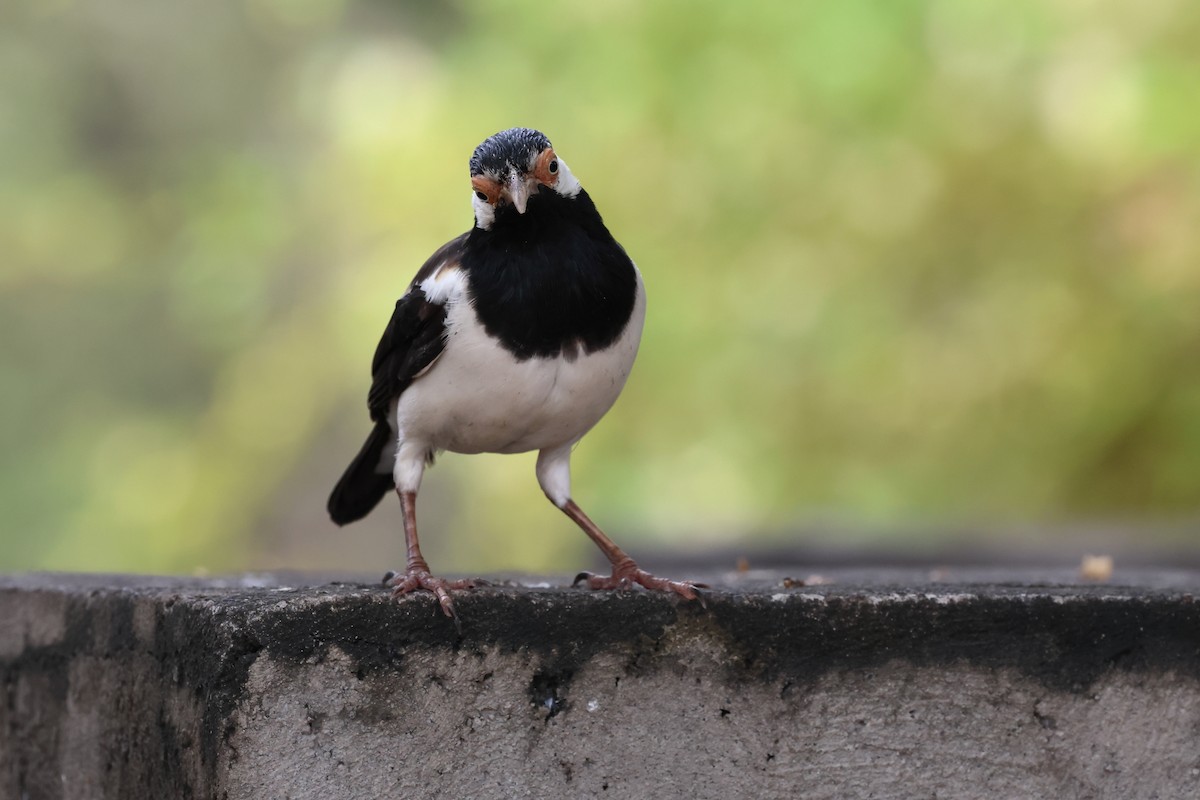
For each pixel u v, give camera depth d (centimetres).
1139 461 1548
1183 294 1503
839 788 493
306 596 471
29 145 2702
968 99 1526
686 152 1572
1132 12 1495
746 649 491
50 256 2598
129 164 2734
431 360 546
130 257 2655
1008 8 1498
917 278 1572
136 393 2625
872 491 1565
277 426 2161
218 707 455
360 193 1783
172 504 2261
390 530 2255
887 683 495
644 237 1580
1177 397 1519
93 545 2312
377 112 1766
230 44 2691
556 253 537
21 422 2589
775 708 491
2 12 2709
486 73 1684
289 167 2247
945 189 1545
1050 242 1542
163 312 2623
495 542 1892
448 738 473
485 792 476
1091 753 501
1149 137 1459
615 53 1586
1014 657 498
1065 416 1537
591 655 484
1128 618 502
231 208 2127
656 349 1581
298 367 2092
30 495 2538
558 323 535
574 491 1620
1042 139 1516
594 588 536
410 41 2403
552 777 481
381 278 1722
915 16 1519
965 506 1558
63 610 561
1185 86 1455
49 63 2716
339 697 464
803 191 1562
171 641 485
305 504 2228
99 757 535
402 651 470
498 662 477
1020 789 498
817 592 503
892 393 1569
